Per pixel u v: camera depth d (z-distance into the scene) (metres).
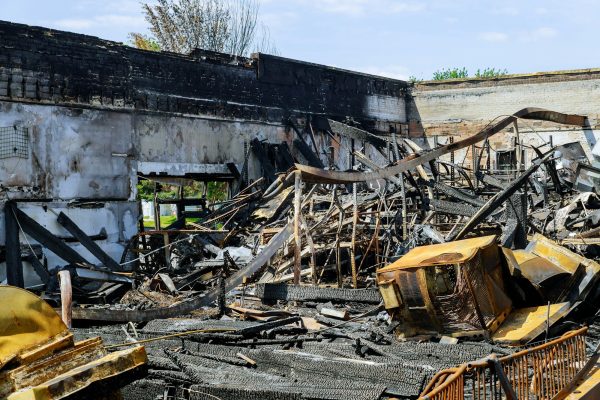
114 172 19.58
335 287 13.32
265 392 7.59
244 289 12.98
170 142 21.23
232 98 23.38
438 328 9.41
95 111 19.16
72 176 18.52
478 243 9.77
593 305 10.16
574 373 7.33
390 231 15.03
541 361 6.81
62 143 18.33
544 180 18.77
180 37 42.06
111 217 19.39
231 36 42.56
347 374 8.27
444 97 31.64
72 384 5.80
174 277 15.59
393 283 9.58
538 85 30.02
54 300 13.76
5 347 5.95
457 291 9.99
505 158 30.47
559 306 9.60
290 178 12.98
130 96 20.08
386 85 30.98
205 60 22.48
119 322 11.55
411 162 13.45
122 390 8.21
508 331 9.27
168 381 8.34
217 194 33.66
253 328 10.13
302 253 13.93
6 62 17.17
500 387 5.97
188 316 11.95
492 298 9.35
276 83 25.17
